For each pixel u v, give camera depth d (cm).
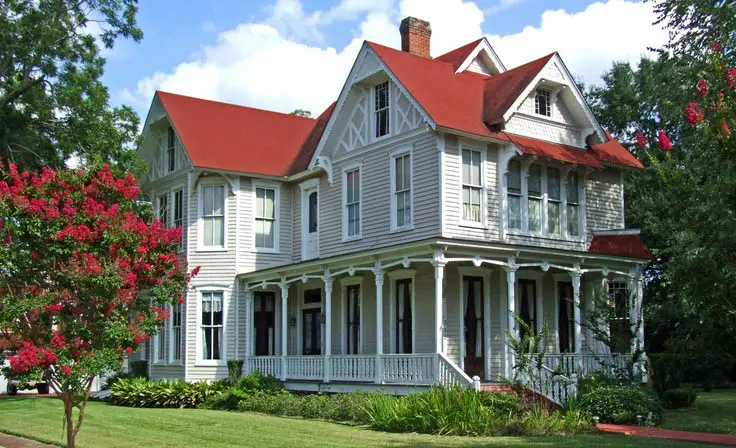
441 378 1872
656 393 2073
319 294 2720
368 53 2403
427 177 2194
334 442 1468
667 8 2333
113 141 2855
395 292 2362
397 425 1661
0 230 1183
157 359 2853
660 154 3497
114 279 1168
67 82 2883
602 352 2386
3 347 1155
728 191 1238
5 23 2692
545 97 2434
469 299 2242
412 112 2273
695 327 1920
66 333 1188
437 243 1869
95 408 2384
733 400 2509
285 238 2859
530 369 1827
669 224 1323
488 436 1567
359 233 2461
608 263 2259
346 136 2566
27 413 2139
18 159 2867
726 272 1212
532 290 2362
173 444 1486
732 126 1229
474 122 2231
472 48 2619
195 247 2753
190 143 2766
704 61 2062
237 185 2769
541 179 2362
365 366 2125
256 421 1891
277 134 3070
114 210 1233
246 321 2716
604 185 2581
